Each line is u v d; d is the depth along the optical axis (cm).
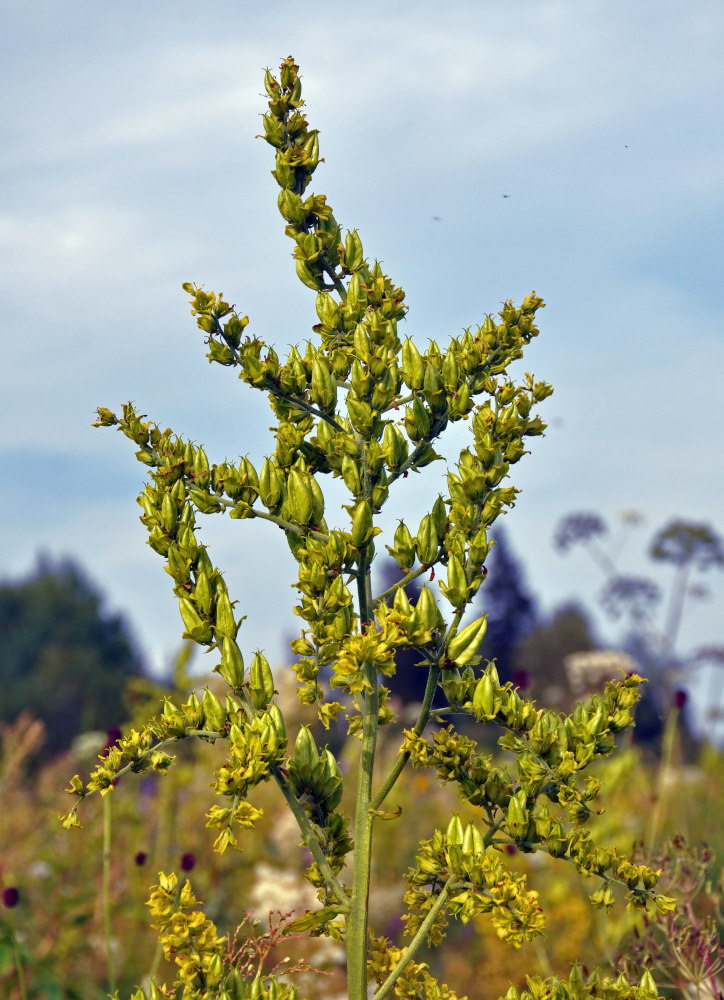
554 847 214
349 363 242
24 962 466
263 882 609
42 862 584
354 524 217
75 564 4322
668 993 372
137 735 225
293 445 237
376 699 224
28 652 3812
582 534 923
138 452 240
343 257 249
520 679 452
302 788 221
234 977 215
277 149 251
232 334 238
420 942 217
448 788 976
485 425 229
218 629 226
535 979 231
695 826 747
